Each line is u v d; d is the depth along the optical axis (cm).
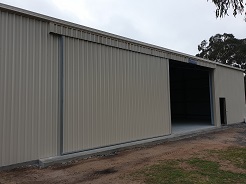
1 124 611
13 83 640
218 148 898
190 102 1930
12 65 641
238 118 1744
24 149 651
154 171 596
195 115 1889
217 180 525
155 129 1066
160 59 1128
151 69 1076
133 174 578
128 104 956
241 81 1841
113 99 898
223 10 716
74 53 783
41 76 699
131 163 689
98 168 643
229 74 1689
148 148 920
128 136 945
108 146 866
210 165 646
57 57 741
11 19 648
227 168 619
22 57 662
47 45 720
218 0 708
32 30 690
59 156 712
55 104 725
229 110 1642
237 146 943
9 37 641
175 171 593
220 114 1541
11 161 625
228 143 1017
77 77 785
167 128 1127
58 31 741
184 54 1257
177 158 738
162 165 654
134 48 997
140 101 1009
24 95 659
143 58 1042
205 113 1817
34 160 670
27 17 681
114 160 732
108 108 877
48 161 671
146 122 1027
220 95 1559
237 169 610
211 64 1489
